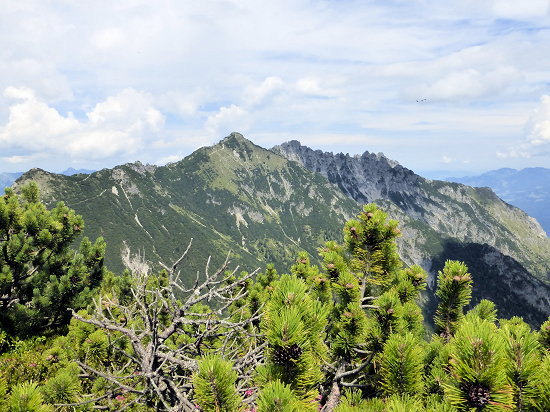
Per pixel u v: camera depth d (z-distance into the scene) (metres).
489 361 2.58
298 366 3.17
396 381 3.73
